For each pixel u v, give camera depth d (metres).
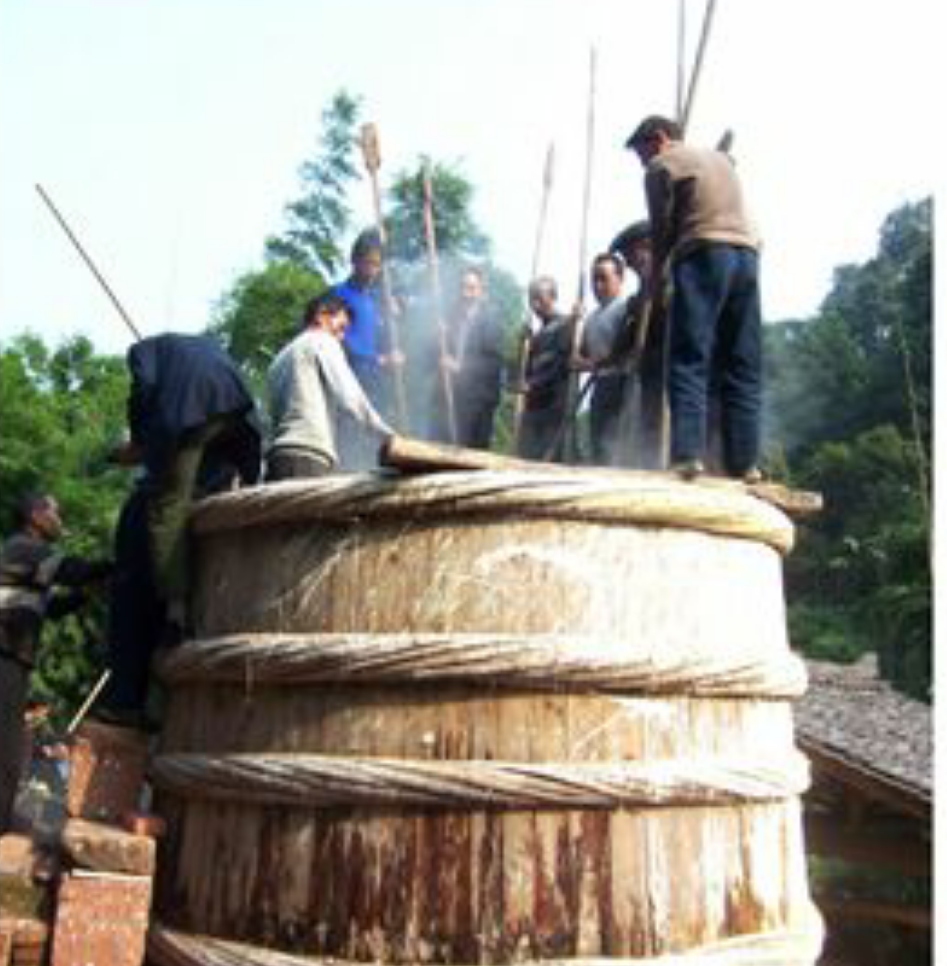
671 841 4.27
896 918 14.86
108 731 5.08
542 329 8.71
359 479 4.43
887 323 42.69
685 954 4.18
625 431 6.68
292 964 4.15
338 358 6.18
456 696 4.23
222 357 5.36
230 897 4.39
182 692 4.93
